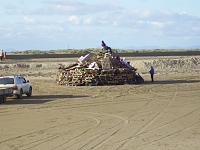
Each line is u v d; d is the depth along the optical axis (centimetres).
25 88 3150
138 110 2359
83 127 1836
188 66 6788
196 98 2948
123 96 3125
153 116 2127
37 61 7406
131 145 1454
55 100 2930
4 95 2784
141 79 4356
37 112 2339
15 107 2564
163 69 6456
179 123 1916
